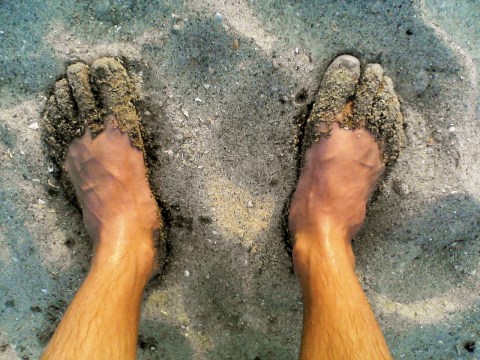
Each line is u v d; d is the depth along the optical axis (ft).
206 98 1.51
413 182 1.54
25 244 1.56
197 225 1.56
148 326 1.60
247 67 1.49
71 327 1.26
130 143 1.49
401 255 1.62
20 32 1.46
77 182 1.51
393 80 1.51
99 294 1.32
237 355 1.63
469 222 1.56
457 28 1.48
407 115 1.53
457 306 1.61
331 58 1.50
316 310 1.36
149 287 1.59
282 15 1.48
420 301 1.62
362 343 1.28
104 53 1.47
